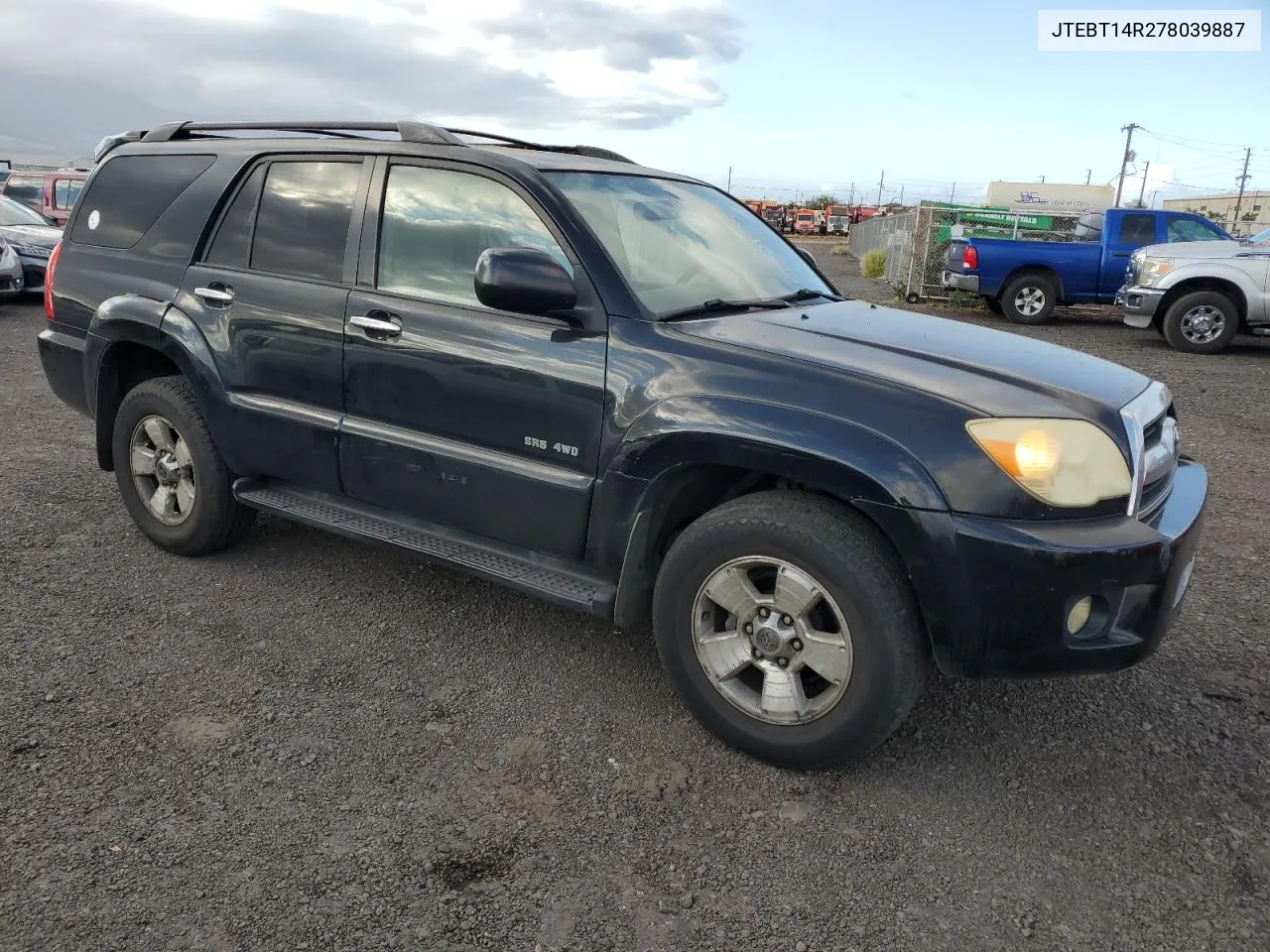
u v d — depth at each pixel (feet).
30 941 7.10
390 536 11.82
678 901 7.81
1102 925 7.66
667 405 9.48
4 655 11.25
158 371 14.96
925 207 56.54
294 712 10.39
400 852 8.26
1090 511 8.50
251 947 7.16
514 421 10.55
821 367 9.17
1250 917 7.77
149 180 14.37
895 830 8.77
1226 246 38.58
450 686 11.06
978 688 11.34
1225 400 28.50
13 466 18.61
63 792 8.82
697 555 9.56
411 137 11.86
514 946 7.29
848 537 8.73
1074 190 111.55
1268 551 15.87
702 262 11.82
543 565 10.92
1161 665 11.94
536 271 9.57
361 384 11.71
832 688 9.10
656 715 10.60
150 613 12.56
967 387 8.98
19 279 40.34
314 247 12.33
